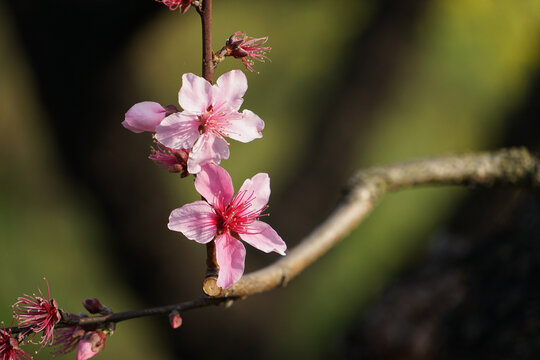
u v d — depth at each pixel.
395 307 0.86
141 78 1.28
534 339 0.72
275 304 1.42
